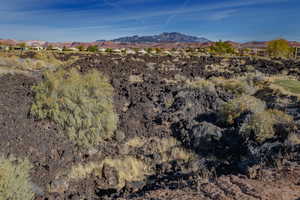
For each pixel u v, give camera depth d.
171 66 27.70
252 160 7.55
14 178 5.66
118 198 6.65
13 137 8.29
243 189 5.27
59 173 8.09
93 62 25.98
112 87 15.12
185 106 13.67
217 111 13.26
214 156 9.51
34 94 11.30
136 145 10.56
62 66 19.84
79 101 10.31
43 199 6.96
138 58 34.91
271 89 16.19
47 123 9.70
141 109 13.48
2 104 9.88
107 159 9.29
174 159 9.67
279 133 8.93
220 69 26.69
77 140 9.55
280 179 5.57
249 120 9.88
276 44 46.34
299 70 26.22
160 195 5.77
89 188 8.07
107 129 10.34
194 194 5.39
